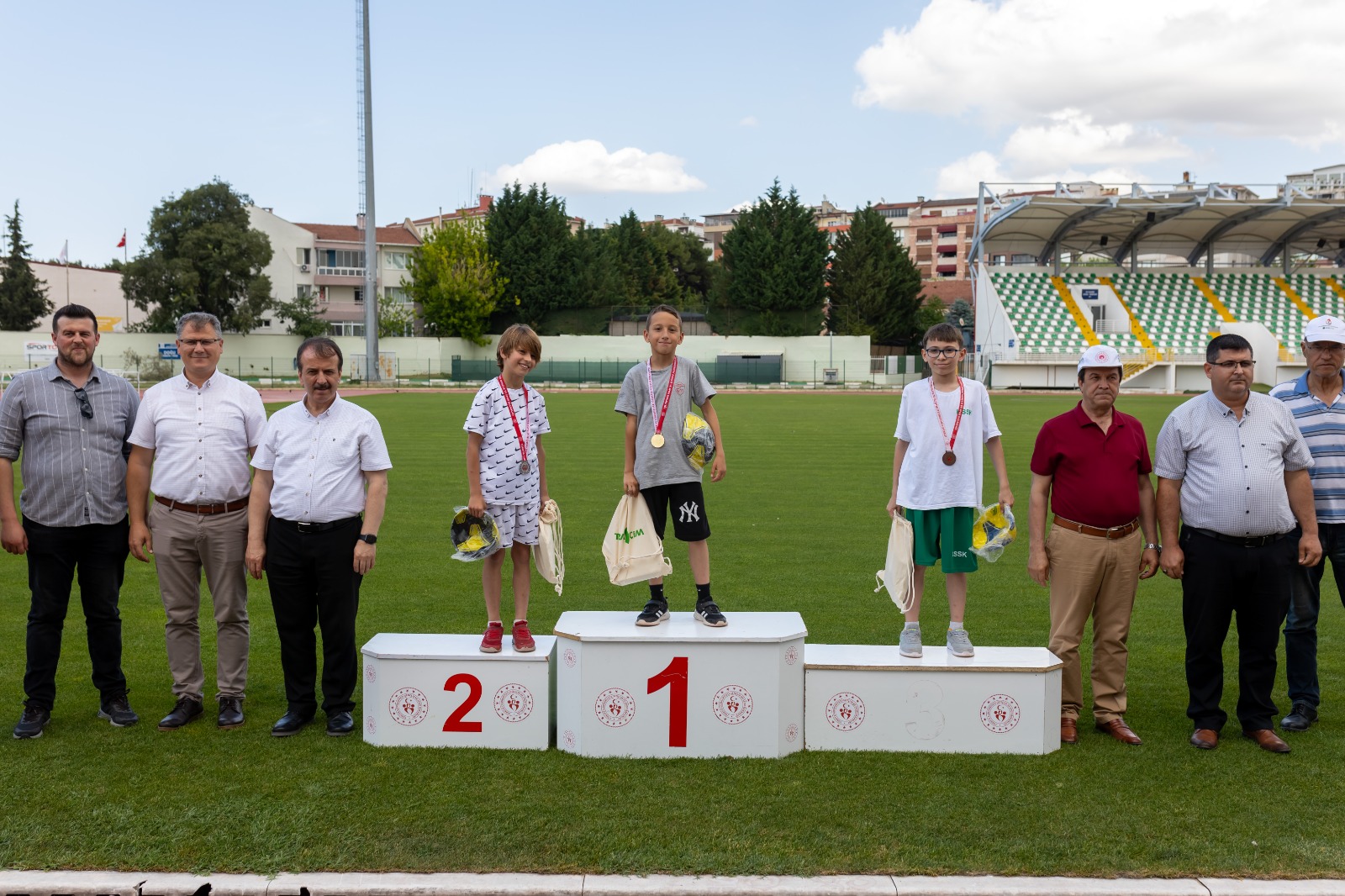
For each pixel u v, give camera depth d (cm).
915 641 470
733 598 761
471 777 423
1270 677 470
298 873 340
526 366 484
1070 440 480
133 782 416
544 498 495
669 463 470
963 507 467
